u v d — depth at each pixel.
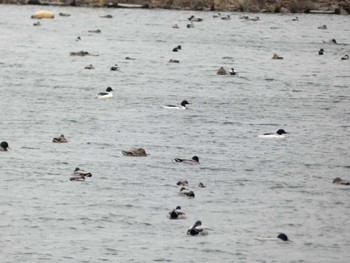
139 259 49.69
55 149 69.25
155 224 54.56
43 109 81.81
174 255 50.28
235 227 54.34
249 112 83.06
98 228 53.88
